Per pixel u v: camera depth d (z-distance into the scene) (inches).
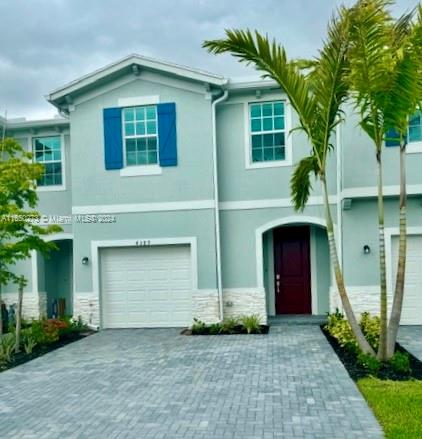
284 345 409.7
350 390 278.7
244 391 283.3
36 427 238.1
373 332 393.4
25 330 466.6
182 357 379.9
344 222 494.0
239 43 336.2
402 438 204.8
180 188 518.9
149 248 535.8
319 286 566.9
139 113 529.7
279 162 520.7
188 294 530.6
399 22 313.6
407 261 496.7
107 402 273.0
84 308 533.0
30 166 416.2
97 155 533.0
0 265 430.0
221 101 516.4
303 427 224.8
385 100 310.5
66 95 528.1
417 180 465.1
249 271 523.5
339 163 492.4
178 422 237.0
